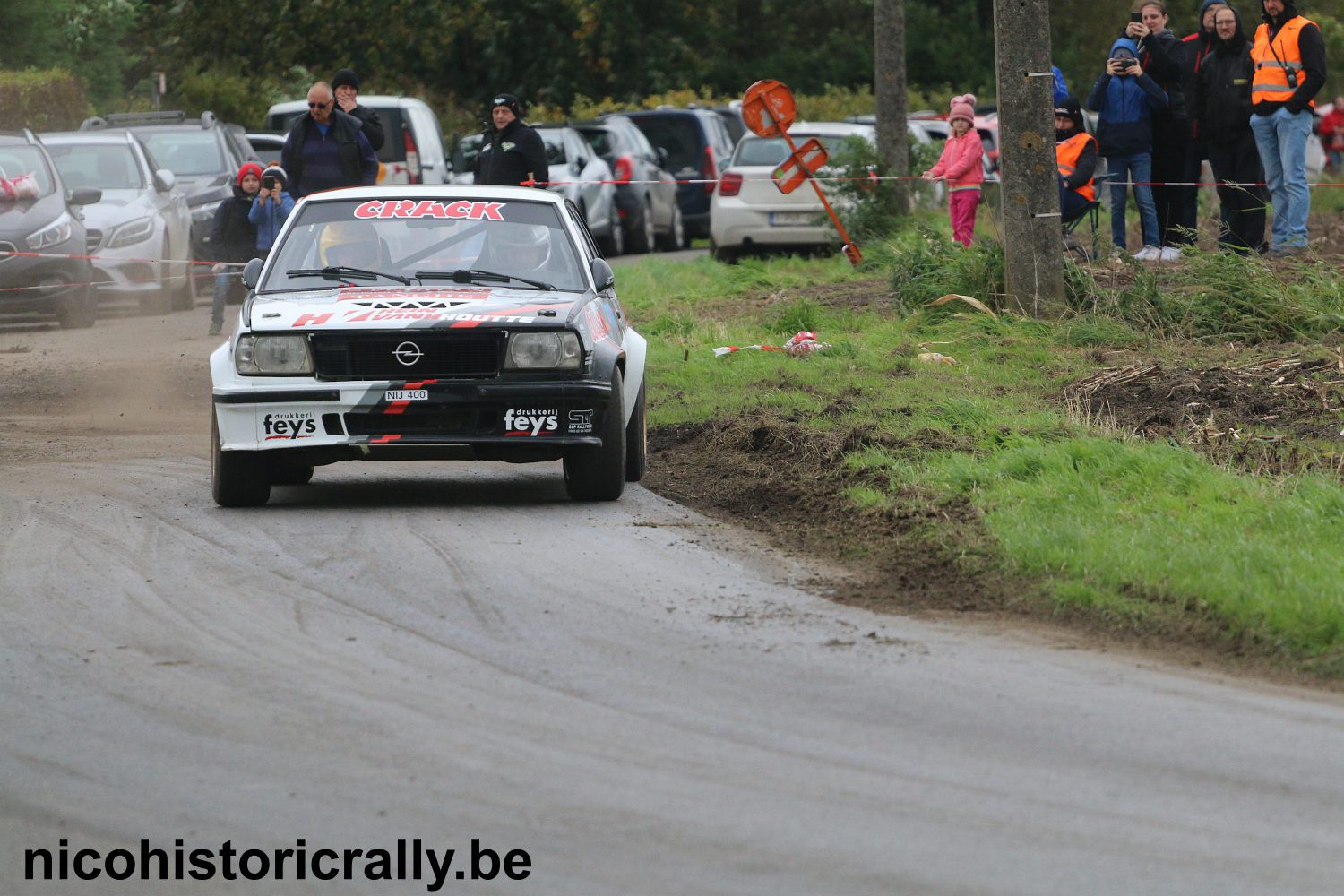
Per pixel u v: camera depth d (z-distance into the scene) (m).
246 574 29.64
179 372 61.66
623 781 19.95
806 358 51.91
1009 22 52.88
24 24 143.12
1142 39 68.88
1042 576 28.25
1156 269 58.62
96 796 19.72
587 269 38.69
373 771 20.34
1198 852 18.00
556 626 26.36
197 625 26.59
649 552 31.25
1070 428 37.97
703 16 197.12
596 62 187.62
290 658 24.84
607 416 35.56
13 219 75.94
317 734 21.62
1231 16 65.38
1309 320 50.19
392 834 18.55
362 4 177.50
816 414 42.03
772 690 23.28
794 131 96.12
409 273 38.31
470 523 33.97
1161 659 24.70
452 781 19.98
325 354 34.66
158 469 41.34
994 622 26.62
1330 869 17.62
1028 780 19.98
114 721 22.17
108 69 160.25
